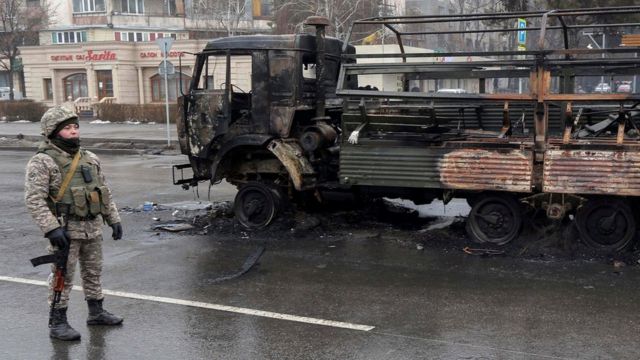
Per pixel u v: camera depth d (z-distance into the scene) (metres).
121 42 42.88
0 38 51.50
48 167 4.66
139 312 5.45
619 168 6.55
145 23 61.12
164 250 7.54
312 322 5.14
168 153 19.00
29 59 47.06
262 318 5.25
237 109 8.43
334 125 8.66
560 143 6.84
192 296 5.86
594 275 6.21
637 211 7.02
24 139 24.08
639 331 4.80
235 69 8.40
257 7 62.97
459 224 8.37
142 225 8.95
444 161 7.23
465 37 36.38
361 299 5.68
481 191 7.35
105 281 6.36
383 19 8.12
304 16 40.88
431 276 6.33
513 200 7.23
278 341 4.75
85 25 59.38
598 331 4.82
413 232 8.13
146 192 11.89
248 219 8.39
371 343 4.68
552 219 7.21
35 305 5.68
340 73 7.63
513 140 7.22
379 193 8.08
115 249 7.63
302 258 7.09
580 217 6.96
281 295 5.84
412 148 7.37
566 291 5.77
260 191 8.31
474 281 6.13
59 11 60.59
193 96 8.43
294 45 7.89
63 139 4.76
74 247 4.84
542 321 5.05
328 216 8.84
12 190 12.38
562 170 6.76
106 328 5.09
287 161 7.85
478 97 7.04
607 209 6.88
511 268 6.52
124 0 60.44
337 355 4.48
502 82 16.06
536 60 6.81
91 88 44.59
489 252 7.05
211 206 9.91
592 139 7.03
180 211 9.77
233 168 8.56
